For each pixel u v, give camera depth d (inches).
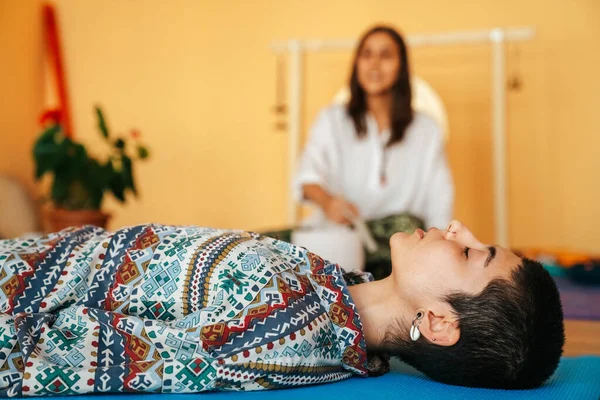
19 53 188.1
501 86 156.9
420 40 160.4
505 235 158.2
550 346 53.0
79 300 55.0
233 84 191.6
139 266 55.1
